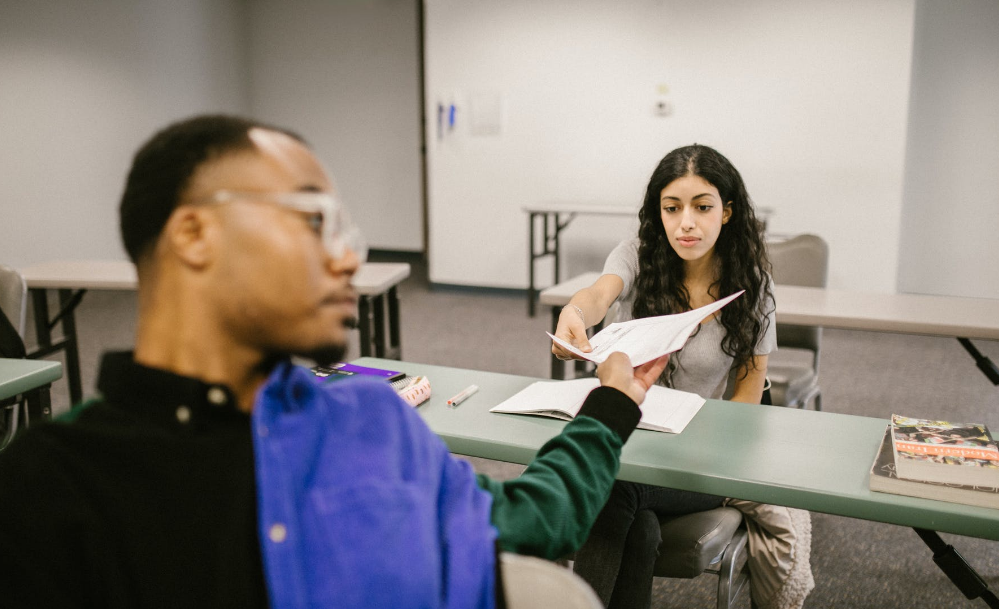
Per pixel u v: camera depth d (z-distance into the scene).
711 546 1.42
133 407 0.55
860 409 3.66
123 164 6.58
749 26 5.21
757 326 1.70
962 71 5.30
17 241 5.80
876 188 5.13
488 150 6.04
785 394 2.42
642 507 1.43
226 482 0.54
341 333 0.59
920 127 5.48
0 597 0.50
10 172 5.70
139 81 6.66
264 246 0.54
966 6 5.20
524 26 5.74
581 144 5.77
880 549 2.38
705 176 1.61
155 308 0.56
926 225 5.61
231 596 0.53
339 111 7.74
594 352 1.24
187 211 0.53
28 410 1.91
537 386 1.62
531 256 5.44
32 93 5.80
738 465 1.23
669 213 1.65
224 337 0.56
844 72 5.06
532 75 5.80
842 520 2.58
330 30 7.60
